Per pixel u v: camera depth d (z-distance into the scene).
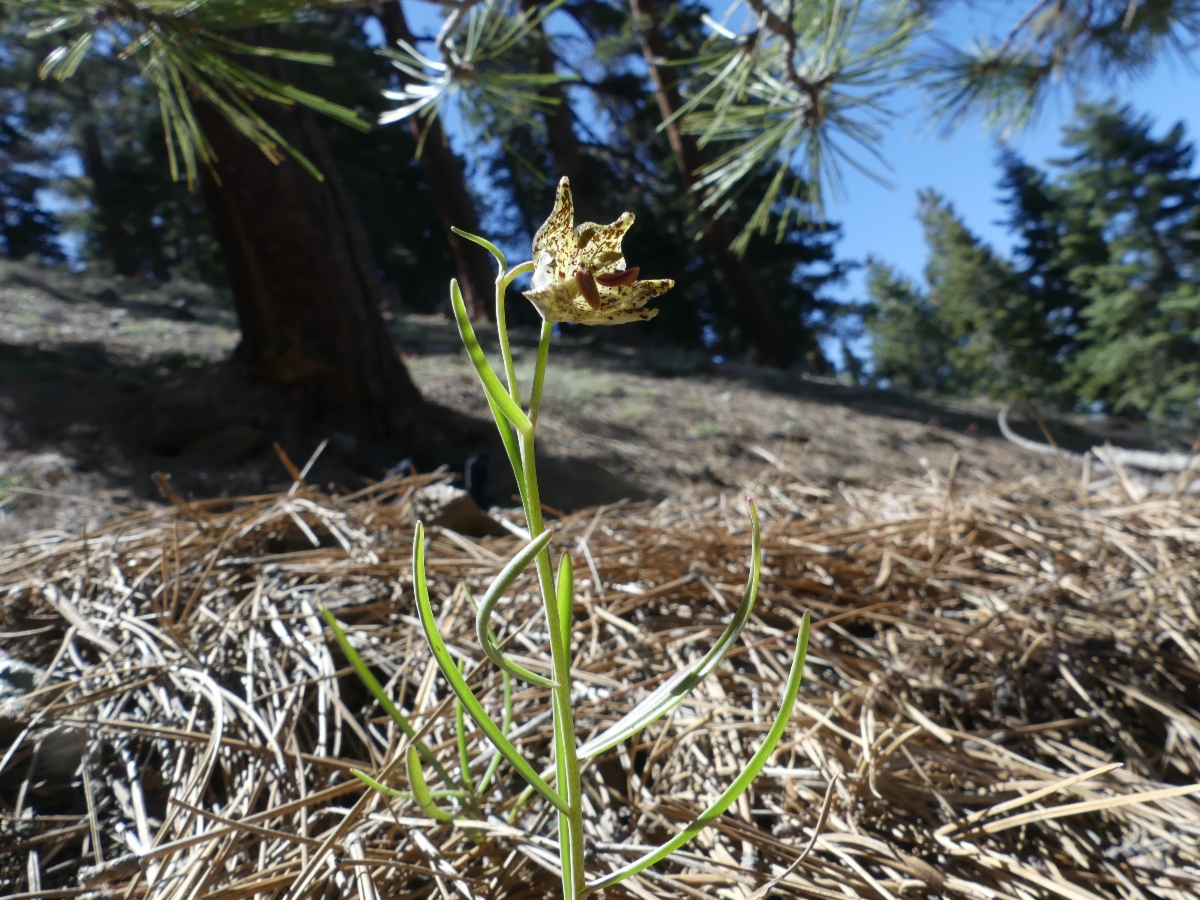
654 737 0.28
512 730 0.27
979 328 8.22
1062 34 0.73
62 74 0.37
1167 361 5.57
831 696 0.29
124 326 1.93
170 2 0.35
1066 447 2.17
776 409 2.18
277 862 0.22
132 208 4.46
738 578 0.38
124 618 0.32
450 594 0.37
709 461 1.64
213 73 0.36
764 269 4.91
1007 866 0.23
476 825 0.22
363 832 0.22
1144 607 0.36
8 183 5.58
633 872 0.17
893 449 1.89
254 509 0.44
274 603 0.35
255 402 1.24
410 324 2.89
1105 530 0.44
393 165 4.53
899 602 0.37
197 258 4.75
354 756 0.27
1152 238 6.17
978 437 2.14
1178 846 0.24
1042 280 7.80
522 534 0.33
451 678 0.16
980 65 0.71
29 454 1.02
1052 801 0.26
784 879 0.21
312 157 1.33
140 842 0.23
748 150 0.48
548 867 0.21
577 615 0.36
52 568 0.38
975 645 0.34
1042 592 0.38
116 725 0.25
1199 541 0.41
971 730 0.30
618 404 1.96
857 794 0.25
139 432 1.15
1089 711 0.31
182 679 0.29
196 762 0.25
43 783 0.25
